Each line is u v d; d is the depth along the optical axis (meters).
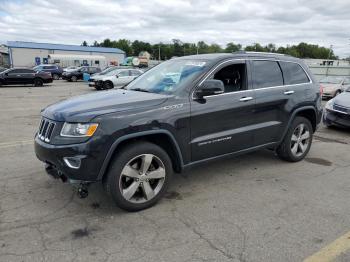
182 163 4.15
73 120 3.51
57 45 75.38
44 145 3.65
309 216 3.81
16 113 11.28
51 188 4.49
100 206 3.99
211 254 3.07
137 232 3.44
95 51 77.56
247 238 3.34
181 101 4.05
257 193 4.45
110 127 3.52
